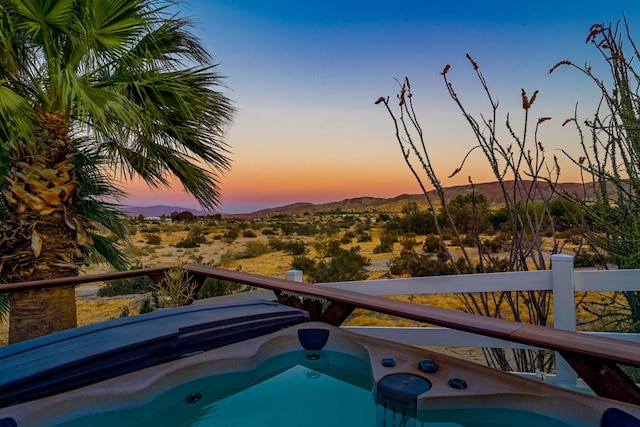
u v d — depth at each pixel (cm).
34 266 368
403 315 179
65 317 385
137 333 174
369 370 183
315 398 177
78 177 451
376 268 945
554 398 135
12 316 376
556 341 139
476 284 253
